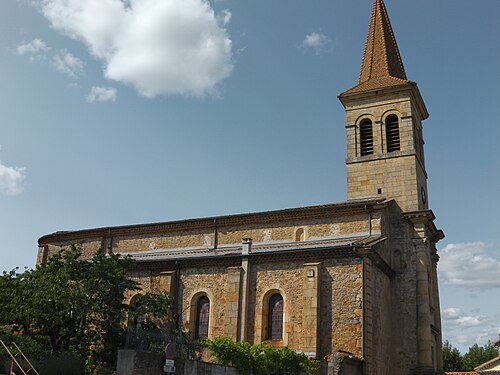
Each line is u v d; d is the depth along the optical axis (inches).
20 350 781.3
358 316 1014.4
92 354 940.0
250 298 1112.8
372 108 1505.9
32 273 1006.4
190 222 1407.5
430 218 1288.1
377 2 1738.4
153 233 1462.8
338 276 1055.0
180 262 1208.8
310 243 1246.9
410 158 1408.7
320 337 1030.4
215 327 1126.4
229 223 1366.9
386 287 1195.3
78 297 921.5
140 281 1242.6
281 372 839.1
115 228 1504.7
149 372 627.2
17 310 903.1
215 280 1163.3
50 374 812.0
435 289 1398.9
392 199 1306.6
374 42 1663.4
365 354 989.2
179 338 756.0
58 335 941.2
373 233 1208.2
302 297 1063.0
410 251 1272.1
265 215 1323.8
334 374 912.3
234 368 780.6
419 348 1189.1
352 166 1471.5
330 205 1283.2
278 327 1078.4
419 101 1530.5
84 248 1536.7
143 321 1141.7
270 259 1118.4
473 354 2992.1
